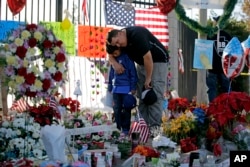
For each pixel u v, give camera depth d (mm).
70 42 13562
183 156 6750
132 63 9258
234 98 7316
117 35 9117
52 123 7559
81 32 13703
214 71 11352
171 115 9164
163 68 9375
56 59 7461
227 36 11367
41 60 7402
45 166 5289
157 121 9070
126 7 13273
